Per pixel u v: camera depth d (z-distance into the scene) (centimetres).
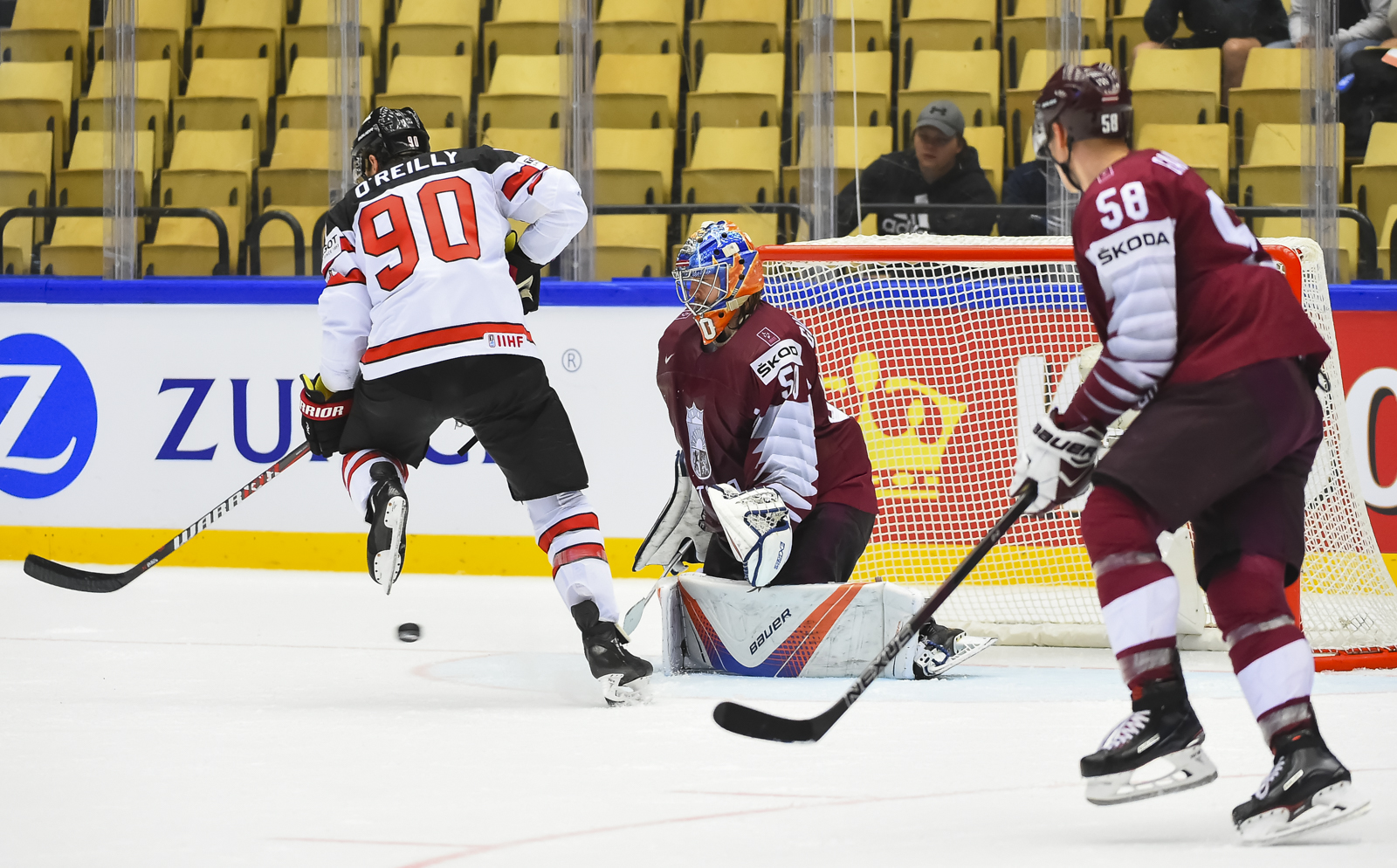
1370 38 1703
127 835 539
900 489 1338
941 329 1331
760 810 580
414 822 560
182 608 1333
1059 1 1725
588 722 793
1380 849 514
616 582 1523
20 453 1636
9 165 1825
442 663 1048
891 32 1773
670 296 1535
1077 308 1321
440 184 898
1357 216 1673
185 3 1838
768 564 938
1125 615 547
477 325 876
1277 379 554
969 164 1686
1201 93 1714
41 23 1820
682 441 987
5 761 681
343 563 1588
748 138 1741
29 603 1358
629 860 502
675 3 1739
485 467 1563
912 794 612
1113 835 539
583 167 1741
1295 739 524
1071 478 586
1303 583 1117
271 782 633
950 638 957
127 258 1770
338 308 885
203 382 1603
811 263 1219
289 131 1800
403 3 1838
